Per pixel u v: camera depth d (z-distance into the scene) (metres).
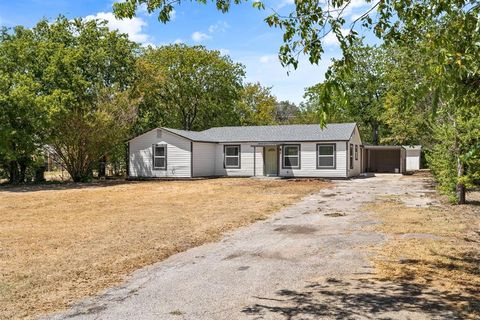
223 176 30.45
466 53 4.39
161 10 5.65
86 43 31.67
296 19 4.94
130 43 34.09
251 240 8.64
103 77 32.00
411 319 4.39
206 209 13.17
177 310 4.75
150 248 7.79
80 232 9.33
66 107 25.52
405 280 5.76
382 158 40.31
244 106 52.78
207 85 43.94
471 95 4.54
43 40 30.16
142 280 5.91
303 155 28.22
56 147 26.28
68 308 4.84
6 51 26.02
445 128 12.97
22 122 23.36
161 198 16.50
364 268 6.39
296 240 8.57
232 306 4.86
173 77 42.12
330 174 27.50
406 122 21.58
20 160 25.22
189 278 6.00
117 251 7.54
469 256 7.02
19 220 11.13
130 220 11.01
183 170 28.47
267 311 4.69
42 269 6.39
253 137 30.11
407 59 14.73
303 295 5.21
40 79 27.08
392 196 16.58
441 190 14.78
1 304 4.95
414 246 7.74
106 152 28.47
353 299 5.03
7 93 23.19
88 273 6.21
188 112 44.88
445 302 4.88
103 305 4.93
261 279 5.92
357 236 8.82
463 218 10.78
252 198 16.33
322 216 11.76
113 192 19.27
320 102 4.23
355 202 14.77
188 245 8.13
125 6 5.61
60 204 14.77
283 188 20.64
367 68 41.75
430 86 4.43
